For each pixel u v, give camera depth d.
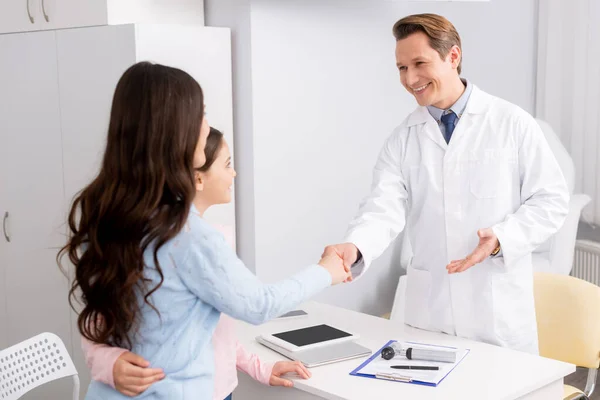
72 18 2.69
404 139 2.32
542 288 2.39
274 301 1.52
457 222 2.21
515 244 2.07
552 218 2.11
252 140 2.76
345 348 2.04
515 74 4.03
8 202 3.10
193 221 1.49
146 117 1.43
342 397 1.75
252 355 1.91
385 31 3.17
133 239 1.42
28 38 2.89
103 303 1.46
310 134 2.94
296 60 2.86
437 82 2.14
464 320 2.21
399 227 2.29
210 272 1.46
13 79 2.99
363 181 3.17
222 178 1.67
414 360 1.96
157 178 1.42
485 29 3.74
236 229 2.88
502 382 1.82
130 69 1.49
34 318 3.05
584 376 3.71
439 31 2.10
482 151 2.19
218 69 2.71
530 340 2.23
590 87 4.03
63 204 2.83
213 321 1.55
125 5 2.59
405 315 2.33
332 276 1.68
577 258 4.09
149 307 1.48
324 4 2.92
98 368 1.53
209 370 1.55
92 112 2.65
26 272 3.06
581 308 2.31
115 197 1.44
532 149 2.16
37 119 2.90
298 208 2.94
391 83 3.22
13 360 1.93
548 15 4.07
